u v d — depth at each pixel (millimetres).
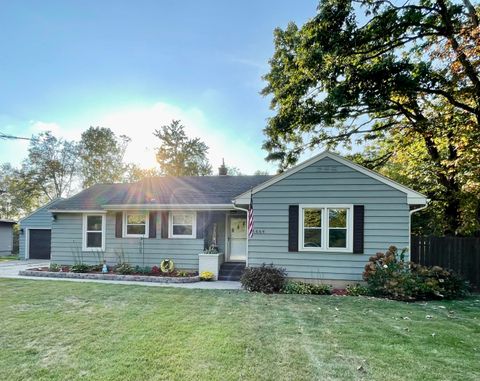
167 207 11617
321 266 9297
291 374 3436
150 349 4117
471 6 9953
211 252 11172
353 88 10344
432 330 5070
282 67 13500
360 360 3834
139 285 9305
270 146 15562
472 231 11727
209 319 5578
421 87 10203
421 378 3369
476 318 5871
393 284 7629
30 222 20297
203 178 15336
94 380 3273
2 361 3738
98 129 37875
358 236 9125
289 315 5938
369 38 10711
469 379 3359
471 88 9922
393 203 9031
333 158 9438
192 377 3344
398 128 13023
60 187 36625
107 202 12359
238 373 3443
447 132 10992
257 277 8688
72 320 5426
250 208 9797
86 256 12633
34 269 12516
